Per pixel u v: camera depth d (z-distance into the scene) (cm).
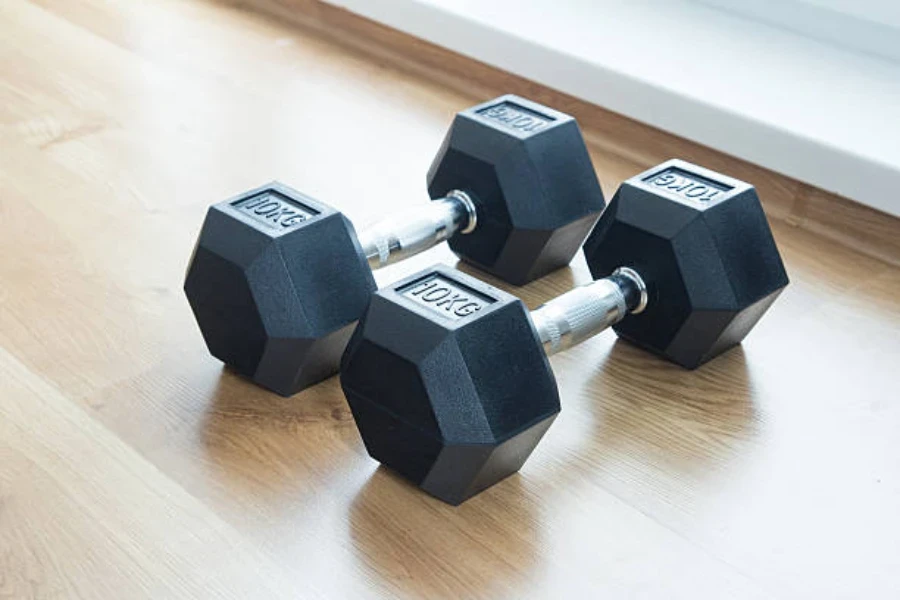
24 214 130
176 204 133
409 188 140
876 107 143
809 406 106
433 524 90
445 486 91
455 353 86
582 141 118
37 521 88
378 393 89
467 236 120
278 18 189
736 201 105
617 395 107
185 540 87
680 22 166
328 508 91
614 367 111
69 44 174
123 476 93
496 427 87
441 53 170
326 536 88
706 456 99
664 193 106
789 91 146
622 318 108
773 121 138
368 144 151
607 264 110
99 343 109
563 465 98
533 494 94
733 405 106
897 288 127
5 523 88
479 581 85
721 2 170
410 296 91
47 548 85
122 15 186
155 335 110
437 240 115
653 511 93
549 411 90
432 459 89
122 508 90
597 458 99
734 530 91
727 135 141
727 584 86
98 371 105
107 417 99
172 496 91
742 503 94
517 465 95
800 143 135
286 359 98
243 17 188
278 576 84
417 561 87
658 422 104
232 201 100
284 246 95
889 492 96
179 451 96
